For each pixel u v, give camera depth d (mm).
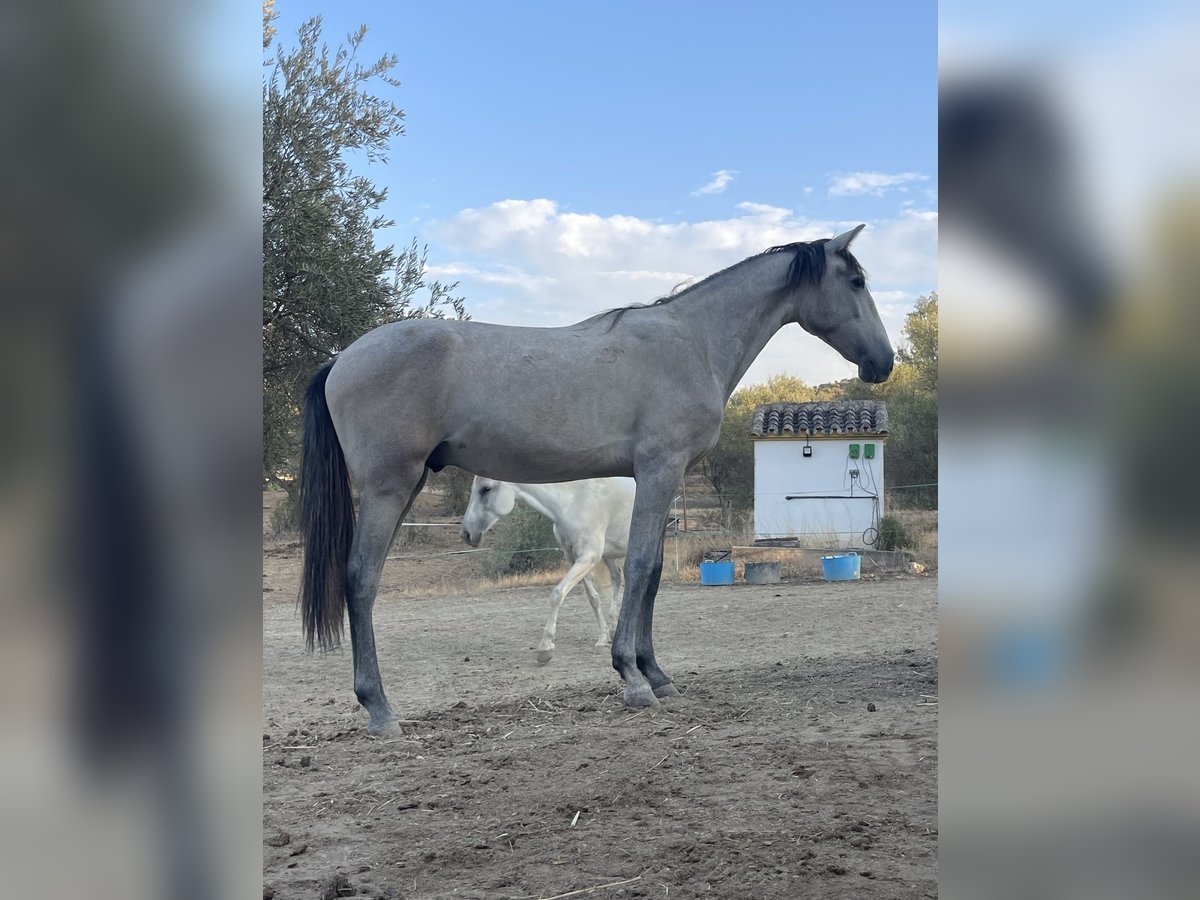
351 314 12031
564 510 7273
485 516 8766
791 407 17312
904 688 4875
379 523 4734
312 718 5125
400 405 4730
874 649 6695
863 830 2666
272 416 12383
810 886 2270
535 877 2461
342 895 2379
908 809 2854
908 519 17984
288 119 11758
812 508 16219
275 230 11656
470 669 6715
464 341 4922
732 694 5062
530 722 4598
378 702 4582
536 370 4965
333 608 4781
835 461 16188
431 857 2654
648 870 2459
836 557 13023
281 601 12156
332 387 4820
